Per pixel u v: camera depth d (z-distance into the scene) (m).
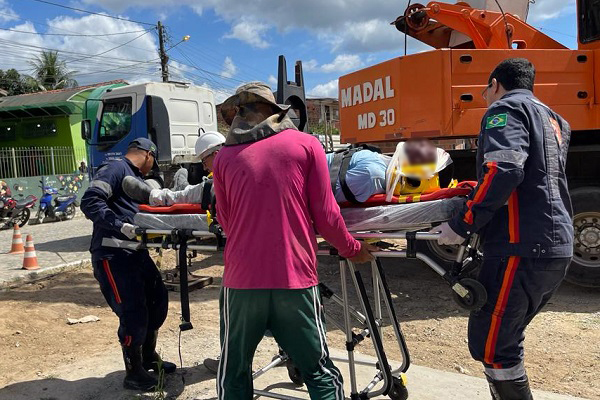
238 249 2.45
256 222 2.41
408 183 2.95
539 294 2.63
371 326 3.10
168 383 3.87
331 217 2.49
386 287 3.29
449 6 6.28
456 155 6.11
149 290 3.88
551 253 2.55
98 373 4.11
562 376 3.90
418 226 2.79
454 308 5.53
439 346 4.58
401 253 2.81
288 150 2.42
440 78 5.45
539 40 6.34
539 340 4.59
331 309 5.58
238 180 2.44
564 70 5.56
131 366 3.74
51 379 4.03
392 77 5.78
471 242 2.81
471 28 6.25
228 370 2.58
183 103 10.76
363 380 3.79
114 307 3.69
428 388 3.63
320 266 7.36
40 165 17.84
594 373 3.93
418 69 5.57
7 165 16.91
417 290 6.17
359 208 2.92
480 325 2.70
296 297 2.42
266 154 2.42
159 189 3.64
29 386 3.91
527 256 2.54
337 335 4.94
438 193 2.83
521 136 2.50
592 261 5.72
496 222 2.63
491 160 2.46
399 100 5.70
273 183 2.40
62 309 6.03
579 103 5.60
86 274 7.79
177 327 5.27
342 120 6.64
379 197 2.91
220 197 2.59
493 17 6.25
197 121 11.12
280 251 2.40
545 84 5.54
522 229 2.55
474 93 5.47
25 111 21.00
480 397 3.49
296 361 2.54
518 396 2.69
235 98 2.60
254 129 2.47
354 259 2.77
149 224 3.44
